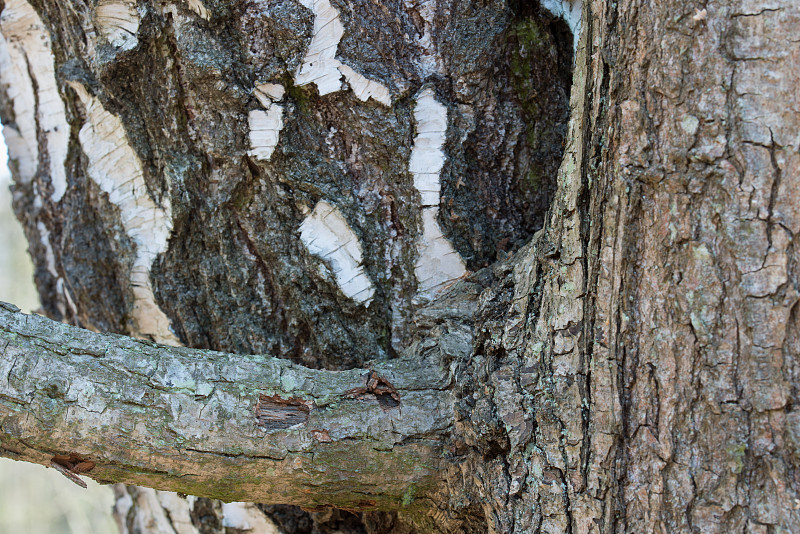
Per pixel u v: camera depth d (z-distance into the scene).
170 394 1.09
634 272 1.05
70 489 2.80
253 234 1.20
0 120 1.31
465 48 1.17
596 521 1.06
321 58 1.16
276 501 1.13
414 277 1.19
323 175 1.18
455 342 1.14
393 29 1.17
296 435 1.10
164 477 1.10
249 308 1.22
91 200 1.25
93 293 1.27
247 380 1.11
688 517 1.03
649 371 1.04
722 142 1.02
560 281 1.08
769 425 1.02
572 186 1.08
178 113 1.19
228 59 1.16
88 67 1.21
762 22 1.01
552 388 1.08
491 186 1.19
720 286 1.02
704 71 1.02
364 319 1.20
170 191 1.20
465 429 1.11
